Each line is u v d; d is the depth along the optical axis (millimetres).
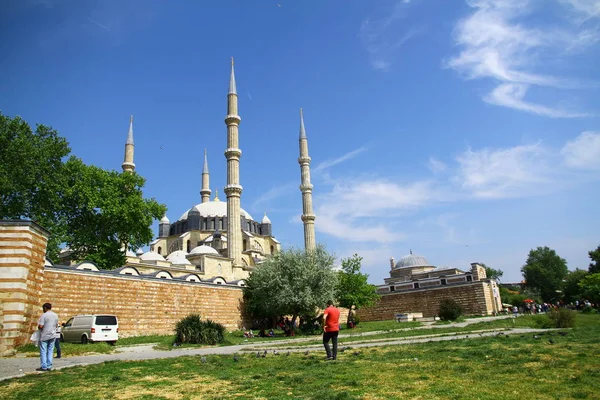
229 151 73938
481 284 69000
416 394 9383
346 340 28062
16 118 46438
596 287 74438
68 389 11305
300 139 89688
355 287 62781
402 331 34031
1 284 22531
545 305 78062
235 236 70125
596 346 15688
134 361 17406
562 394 8859
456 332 28781
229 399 9688
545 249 120125
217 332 30609
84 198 52750
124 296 39031
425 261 100500
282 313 48125
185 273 60344
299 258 48969
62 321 33844
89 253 54594
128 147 79188
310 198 86125
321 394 9562
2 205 44188
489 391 9359
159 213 60406
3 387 11719
